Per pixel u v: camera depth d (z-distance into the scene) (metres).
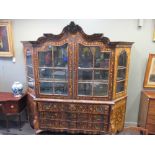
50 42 2.25
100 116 2.42
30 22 2.71
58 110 2.49
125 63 2.39
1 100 2.64
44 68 2.37
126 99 2.64
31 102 2.72
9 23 2.72
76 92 2.37
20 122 2.91
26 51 2.54
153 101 2.49
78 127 2.53
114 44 2.12
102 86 2.35
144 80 2.75
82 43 2.18
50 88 2.48
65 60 2.30
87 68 2.27
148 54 2.64
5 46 2.84
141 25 2.53
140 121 2.81
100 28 2.61
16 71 2.99
